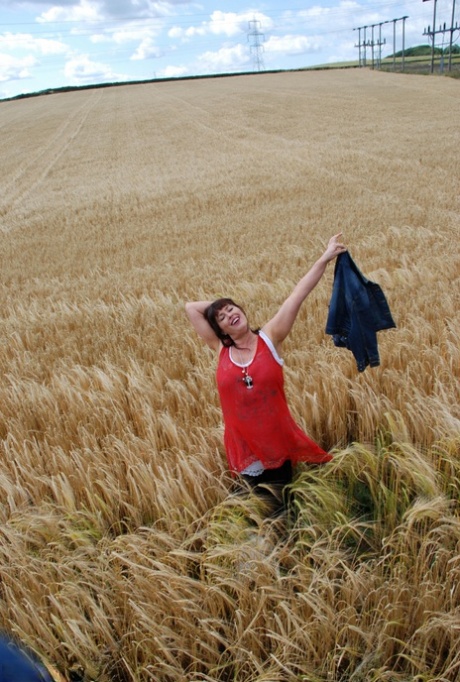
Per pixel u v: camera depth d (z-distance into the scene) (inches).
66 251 541.0
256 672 101.7
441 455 136.6
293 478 146.6
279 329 123.9
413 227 433.1
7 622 114.3
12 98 3604.8
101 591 115.3
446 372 174.7
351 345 138.7
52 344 265.4
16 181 1040.8
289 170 790.5
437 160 741.3
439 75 2251.5
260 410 123.7
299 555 123.2
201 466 144.1
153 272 405.1
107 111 2133.4
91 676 105.3
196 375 196.4
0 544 137.1
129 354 234.8
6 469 161.0
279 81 2655.0
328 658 99.7
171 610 110.7
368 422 159.6
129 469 146.8
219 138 1254.9
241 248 447.2
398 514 134.1
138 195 765.3
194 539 121.9
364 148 903.7
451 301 238.5
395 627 102.7
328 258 128.2
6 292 413.4
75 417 185.8
